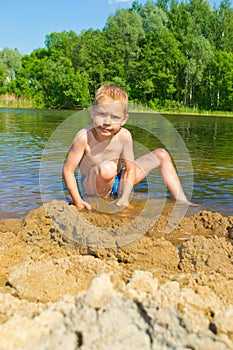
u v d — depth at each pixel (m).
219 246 3.04
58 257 2.97
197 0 52.28
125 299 1.78
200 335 1.67
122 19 45.50
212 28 51.47
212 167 7.22
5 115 25.92
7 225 3.80
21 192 5.08
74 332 1.62
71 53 44.81
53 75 41.44
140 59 44.91
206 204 4.72
